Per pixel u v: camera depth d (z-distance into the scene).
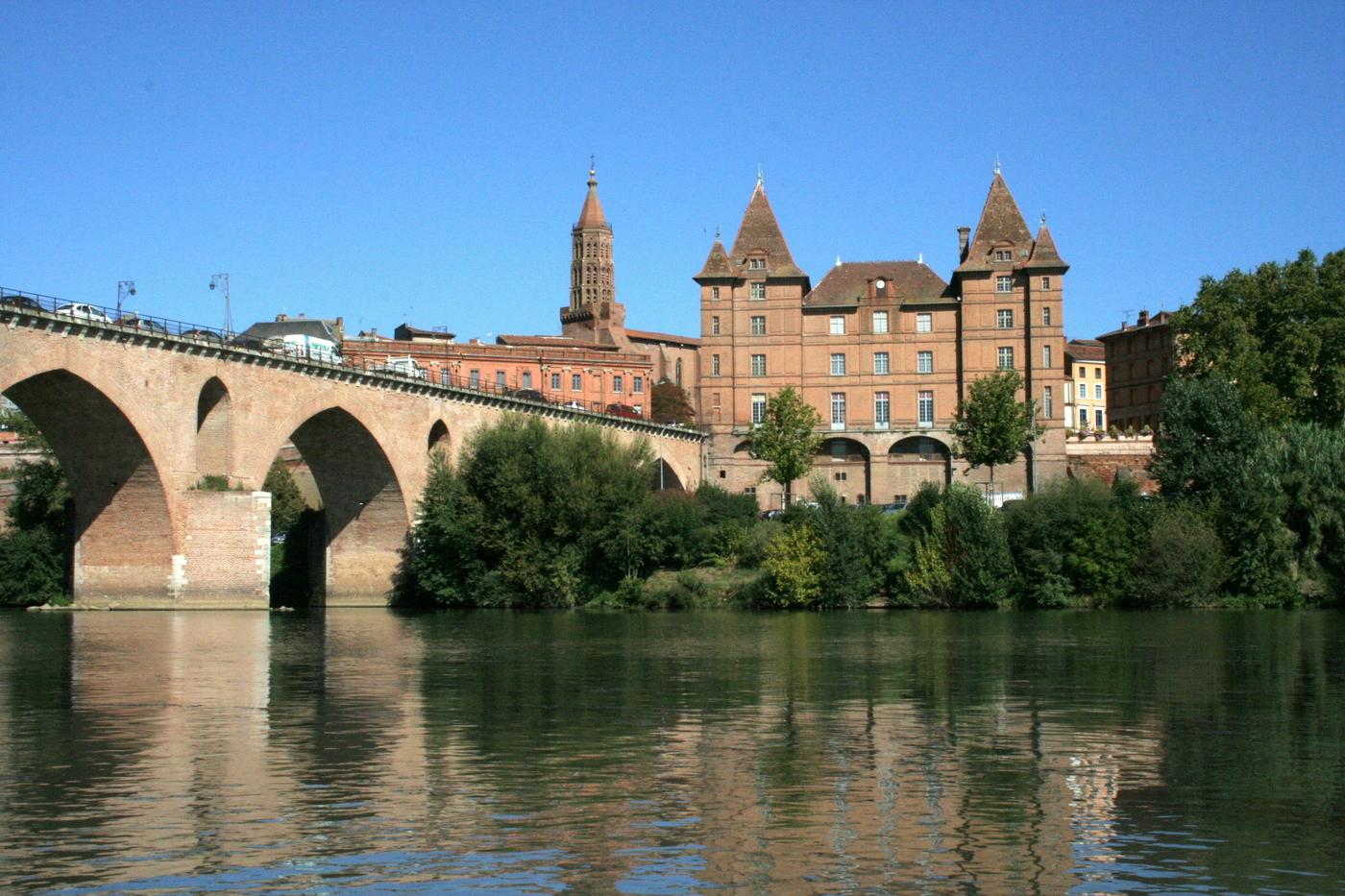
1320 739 35.84
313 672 51.06
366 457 99.00
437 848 24.55
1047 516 91.44
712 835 25.50
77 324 72.50
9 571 93.75
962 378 138.88
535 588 95.44
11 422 127.00
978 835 25.55
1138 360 180.75
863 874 23.11
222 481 83.75
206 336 84.12
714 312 142.25
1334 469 90.75
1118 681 48.44
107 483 80.56
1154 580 89.06
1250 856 24.36
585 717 39.41
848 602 92.12
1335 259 120.31
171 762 32.22
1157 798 28.67
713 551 100.06
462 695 44.44
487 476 97.38
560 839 25.12
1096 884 22.69
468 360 164.25
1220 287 123.38
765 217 143.88
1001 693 45.03
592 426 101.31
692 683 47.94
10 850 24.42
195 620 75.88
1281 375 118.94
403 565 101.25
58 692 44.66
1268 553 90.25
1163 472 95.94
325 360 94.19
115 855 24.12
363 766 31.66
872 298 141.25
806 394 141.75
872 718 39.34
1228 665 53.75
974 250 139.38
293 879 22.81
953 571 90.06
